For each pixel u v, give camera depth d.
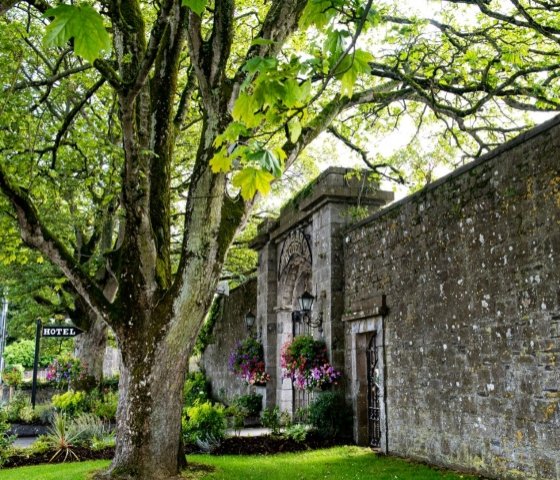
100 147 8.55
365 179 10.73
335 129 10.92
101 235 13.73
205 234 6.67
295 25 6.68
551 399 5.53
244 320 16.45
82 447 8.90
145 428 6.40
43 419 13.01
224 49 6.77
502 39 8.38
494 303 6.45
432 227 7.82
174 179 14.51
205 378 20.77
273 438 9.55
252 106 2.87
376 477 6.68
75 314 14.38
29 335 22.11
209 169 6.72
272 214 18.25
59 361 14.27
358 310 9.66
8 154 8.21
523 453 5.86
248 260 18.31
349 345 10.02
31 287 13.05
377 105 10.48
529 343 5.88
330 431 9.59
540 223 5.85
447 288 7.37
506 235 6.35
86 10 2.23
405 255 8.45
